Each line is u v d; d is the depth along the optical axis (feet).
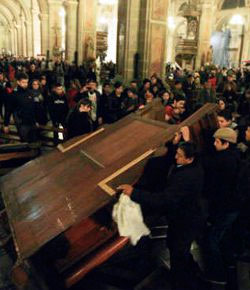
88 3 64.13
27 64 67.62
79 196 11.07
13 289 11.12
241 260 12.54
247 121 15.53
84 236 10.47
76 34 66.80
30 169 14.94
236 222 12.58
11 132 24.88
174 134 11.53
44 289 9.48
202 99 31.60
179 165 9.77
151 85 30.89
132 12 38.73
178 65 68.03
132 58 39.96
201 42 74.33
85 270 9.77
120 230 9.73
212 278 10.93
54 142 24.21
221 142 11.02
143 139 12.70
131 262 12.25
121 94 25.44
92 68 58.49
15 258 12.42
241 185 10.88
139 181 11.18
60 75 52.44
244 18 99.91
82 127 18.65
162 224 13.61
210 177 11.24
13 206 12.67
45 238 9.77
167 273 11.51
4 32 193.16
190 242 9.88
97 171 12.08
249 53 99.91
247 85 45.65
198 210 9.83
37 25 119.44
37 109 23.43
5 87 28.58
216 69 62.44
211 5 73.15
